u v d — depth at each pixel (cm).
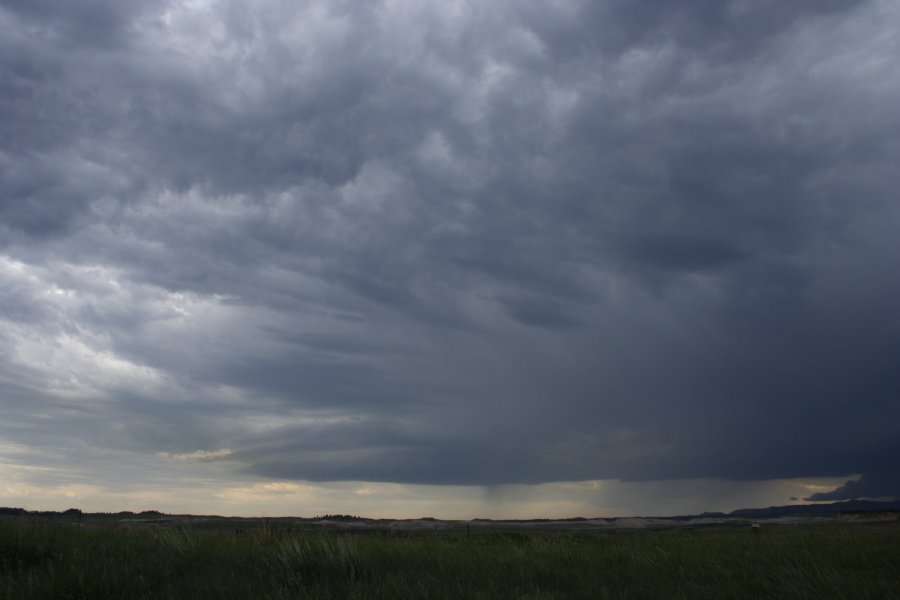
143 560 1077
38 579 870
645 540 1778
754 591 992
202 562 1105
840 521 3978
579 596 955
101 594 845
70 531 1306
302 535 1285
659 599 930
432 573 1109
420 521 4284
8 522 1300
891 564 1251
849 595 924
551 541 1585
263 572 1025
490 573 1109
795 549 1494
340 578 1029
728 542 1692
